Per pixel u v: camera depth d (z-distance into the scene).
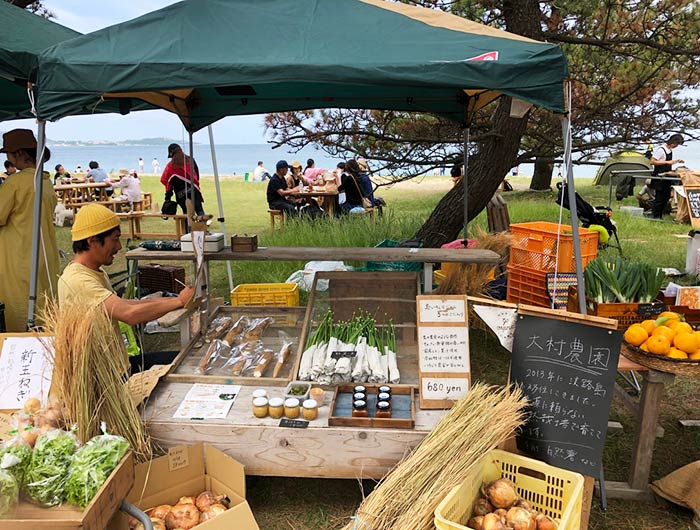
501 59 2.65
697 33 6.02
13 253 4.02
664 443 3.37
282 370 3.10
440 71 2.65
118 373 2.32
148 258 3.51
